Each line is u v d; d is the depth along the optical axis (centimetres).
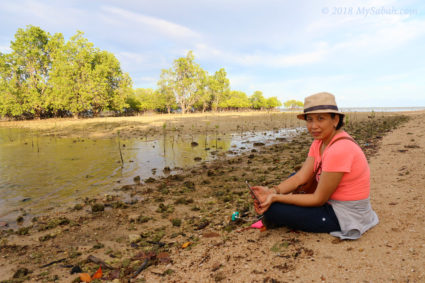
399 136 799
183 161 742
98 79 3322
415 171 386
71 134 1516
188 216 364
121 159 756
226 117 2784
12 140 1284
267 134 1332
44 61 3453
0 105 3288
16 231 334
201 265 209
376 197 298
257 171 586
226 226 300
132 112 4747
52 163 735
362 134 969
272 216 231
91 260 252
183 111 4791
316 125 203
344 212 209
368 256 182
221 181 530
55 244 299
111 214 386
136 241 297
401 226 218
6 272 242
